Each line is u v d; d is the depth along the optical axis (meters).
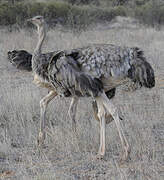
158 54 50.88
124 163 19.98
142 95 33.72
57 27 77.00
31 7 78.12
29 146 22.78
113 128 23.77
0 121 26.97
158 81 39.09
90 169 19.52
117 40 61.66
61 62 20.34
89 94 20.27
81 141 22.36
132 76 20.36
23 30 67.31
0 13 72.81
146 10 93.62
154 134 24.47
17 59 23.33
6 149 21.66
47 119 27.34
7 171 19.36
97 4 120.31
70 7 85.69
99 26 87.81
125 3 123.38
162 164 19.80
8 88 34.31
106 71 20.16
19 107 28.56
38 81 22.47
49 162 19.70
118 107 29.83
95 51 20.41
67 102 29.84
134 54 20.41
